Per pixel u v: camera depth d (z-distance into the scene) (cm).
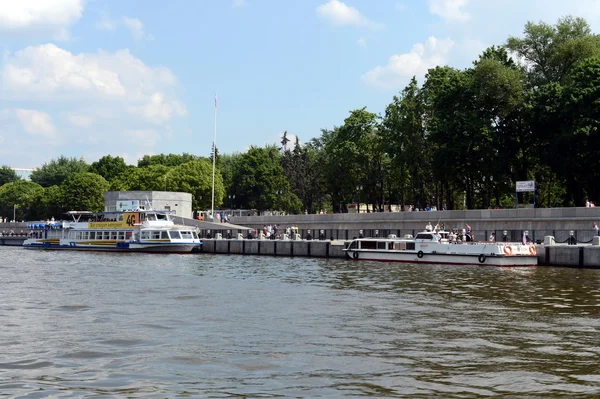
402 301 3425
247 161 15825
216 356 2131
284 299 3512
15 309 3148
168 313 3011
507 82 8100
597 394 1720
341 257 7331
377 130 10944
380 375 1903
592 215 6272
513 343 2336
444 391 1744
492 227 7056
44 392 1731
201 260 7106
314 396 1697
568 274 4969
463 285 4212
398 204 12388
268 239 8638
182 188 14162
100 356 2136
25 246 10594
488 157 8175
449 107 8638
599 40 8444
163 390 1752
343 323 2738
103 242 9438
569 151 7538
